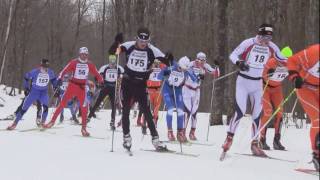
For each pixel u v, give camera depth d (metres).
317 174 7.32
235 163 8.12
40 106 15.00
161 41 35.97
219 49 17.81
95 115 19.28
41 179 6.32
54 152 8.70
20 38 41.91
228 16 17.91
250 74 8.74
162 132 14.48
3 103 30.23
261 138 10.84
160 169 7.20
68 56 47.94
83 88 12.48
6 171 6.78
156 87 14.65
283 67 10.27
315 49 6.86
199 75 12.94
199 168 7.41
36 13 44.25
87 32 53.31
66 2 49.88
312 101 7.01
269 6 17.81
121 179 6.40
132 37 29.05
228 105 18.02
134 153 8.91
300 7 20.25
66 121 17.75
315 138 6.92
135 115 20.17
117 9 30.89
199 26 33.25
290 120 18.70
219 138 13.52
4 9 38.66
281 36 19.34
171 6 36.59
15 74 40.09
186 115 12.89
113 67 15.13
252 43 8.67
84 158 8.06
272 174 7.18
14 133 12.17
